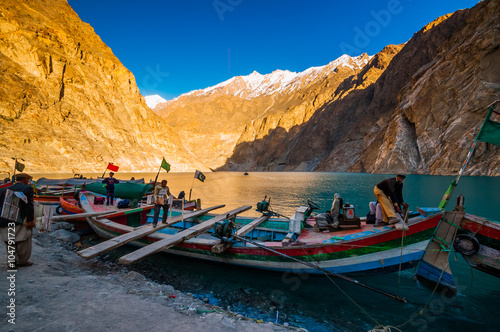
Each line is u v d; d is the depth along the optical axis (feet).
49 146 237.86
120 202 40.45
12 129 222.07
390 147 242.78
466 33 232.73
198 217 35.24
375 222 24.25
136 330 11.34
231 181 203.62
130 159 317.01
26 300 13.05
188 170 419.13
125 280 19.27
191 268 25.35
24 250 17.88
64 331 10.76
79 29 425.69
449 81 208.33
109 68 408.26
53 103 276.21
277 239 29.32
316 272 21.97
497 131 18.72
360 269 21.03
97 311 12.69
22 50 275.80
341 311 18.08
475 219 18.80
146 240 28.02
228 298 19.67
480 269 18.92
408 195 85.56
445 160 188.65
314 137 546.67
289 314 17.65
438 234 20.17
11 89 241.55
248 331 12.42
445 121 205.77
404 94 272.10
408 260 20.42
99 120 317.42
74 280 16.74
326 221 25.54
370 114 395.96
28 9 330.54
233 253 24.47
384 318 17.31
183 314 13.53
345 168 368.48
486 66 186.19
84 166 250.98
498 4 202.08
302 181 186.60
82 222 38.83
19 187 17.53
